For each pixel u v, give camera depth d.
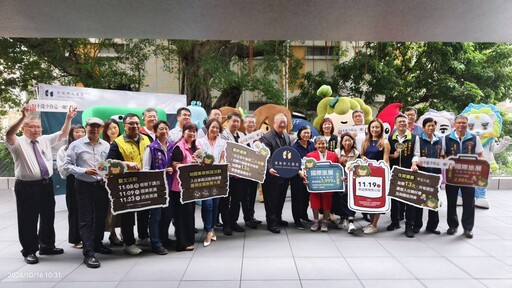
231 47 9.69
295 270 3.61
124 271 3.58
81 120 5.84
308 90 10.19
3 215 5.89
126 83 9.08
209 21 2.36
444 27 2.49
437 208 4.55
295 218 5.11
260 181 4.68
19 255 4.05
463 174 4.64
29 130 3.77
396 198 4.66
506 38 2.80
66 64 8.59
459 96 9.38
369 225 4.96
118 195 3.74
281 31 2.64
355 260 3.88
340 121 6.86
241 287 3.23
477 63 9.67
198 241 4.52
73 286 3.25
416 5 2.09
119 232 4.86
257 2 2.06
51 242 4.05
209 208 4.36
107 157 3.83
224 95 10.08
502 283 3.31
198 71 9.25
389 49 9.85
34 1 2.03
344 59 11.61
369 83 9.63
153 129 4.08
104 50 10.66
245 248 4.25
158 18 2.31
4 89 8.55
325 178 4.80
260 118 6.95
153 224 4.01
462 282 3.33
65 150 4.11
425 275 3.48
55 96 5.64
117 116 5.58
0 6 2.09
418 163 4.60
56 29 2.54
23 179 3.72
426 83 9.77
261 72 10.62
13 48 8.00
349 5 2.09
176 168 4.04
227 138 4.86
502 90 10.02
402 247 4.29
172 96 6.99
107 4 2.07
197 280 3.38
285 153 4.81
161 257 3.97
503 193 7.78
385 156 4.79
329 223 5.36
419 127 5.84
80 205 3.72
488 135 6.32
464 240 4.56
